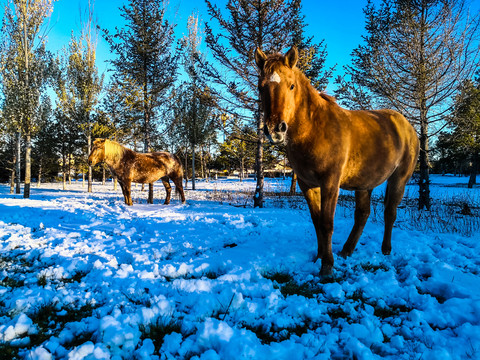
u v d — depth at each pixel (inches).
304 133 130.4
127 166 422.3
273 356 75.6
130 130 756.0
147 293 116.0
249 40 407.2
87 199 499.8
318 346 80.0
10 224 259.9
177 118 828.0
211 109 441.4
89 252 177.2
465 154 902.4
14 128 577.9
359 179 147.4
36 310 101.8
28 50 578.2
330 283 122.6
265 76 117.2
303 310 98.5
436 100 384.8
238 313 98.0
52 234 223.1
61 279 135.1
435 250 181.8
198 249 182.4
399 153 157.9
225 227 250.8
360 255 162.9
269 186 839.7
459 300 101.9
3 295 114.0
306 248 175.3
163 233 232.1
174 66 723.4
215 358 73.4
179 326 91.3
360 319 94.4
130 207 392.5
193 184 860.0
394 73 391.5
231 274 130.4
